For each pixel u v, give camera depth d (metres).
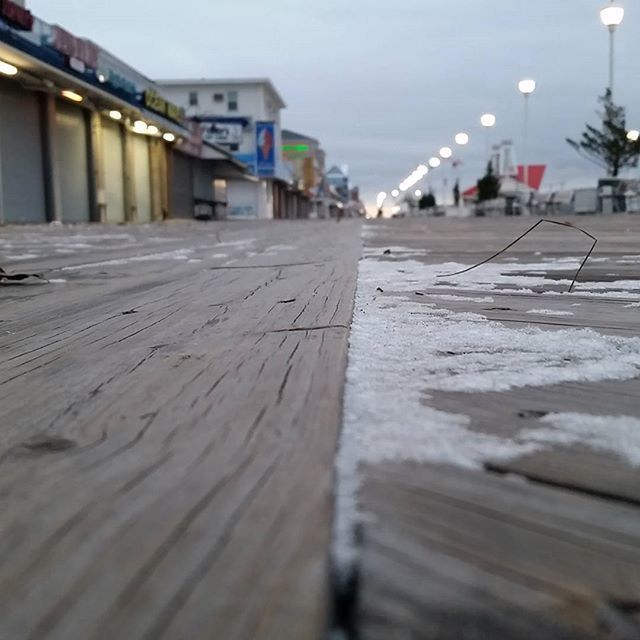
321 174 115.44
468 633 0.59
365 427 1.16
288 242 9.63
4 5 17.17
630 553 0.73
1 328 2.61
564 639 0.59
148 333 2.31
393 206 120.31
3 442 1.19
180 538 0.79
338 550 0.72
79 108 24.80
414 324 2.27
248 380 1.55
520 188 34.91
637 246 6.89
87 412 1.36
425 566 0.69
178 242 10.88
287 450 1.08
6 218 20.34
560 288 3.42
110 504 0.90
